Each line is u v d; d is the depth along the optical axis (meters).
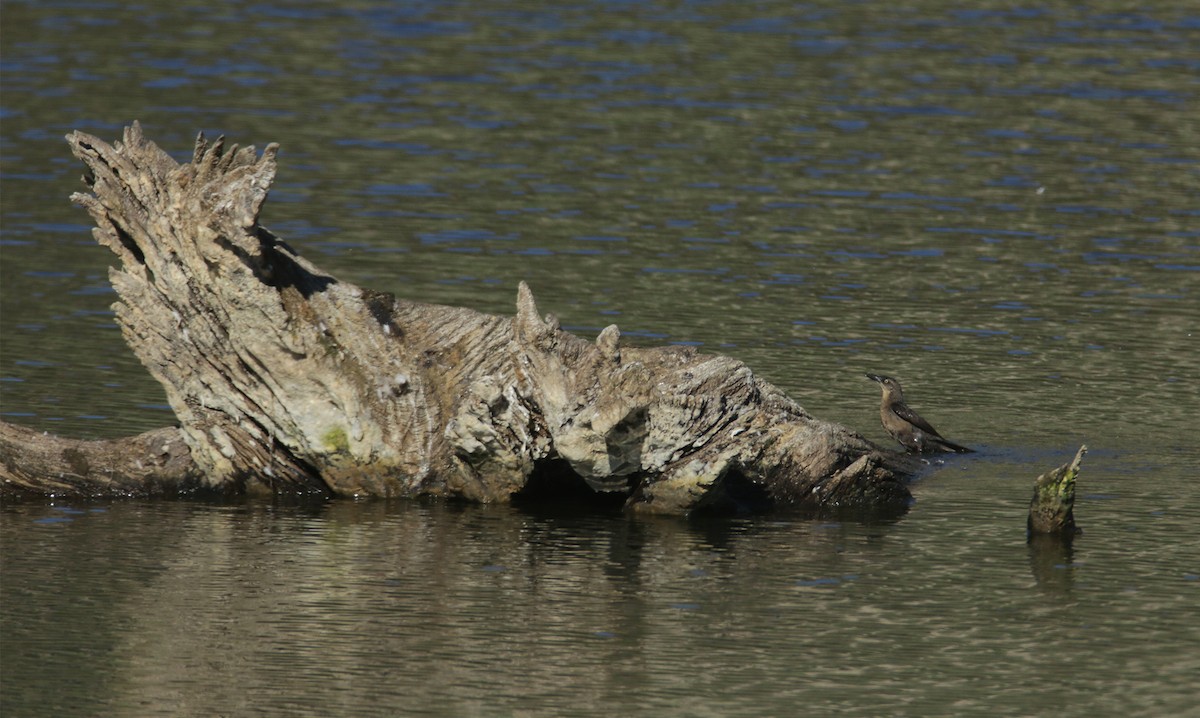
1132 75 52.69
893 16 61.19
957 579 19.42
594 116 47.72
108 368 27.28
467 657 16.97
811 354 28.95
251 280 21.33
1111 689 16.41
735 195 40.25
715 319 30.83
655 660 16.97
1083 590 19.08
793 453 22.19
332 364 21.94
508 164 42.81
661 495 21.83
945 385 27.47
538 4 63.81
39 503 21.97
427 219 37.72
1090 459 24.17
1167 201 40.31
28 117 45.62
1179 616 18.28
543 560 19.98
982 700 16.16
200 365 22.11
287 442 22.22
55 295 31.62
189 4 62.91
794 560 20.11
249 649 17.06
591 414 21.08
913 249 36.22
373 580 19.16
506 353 22.02
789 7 62.94
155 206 21.58
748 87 51.06
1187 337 30.52
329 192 39.69
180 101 48.19
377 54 55.44
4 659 16.67
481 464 22.14
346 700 15.92
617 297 32.09
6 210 37.44
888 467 23.53
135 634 17.41
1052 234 37.50
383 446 22.22
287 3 63.62
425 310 22.23
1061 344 29.92
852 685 16.45
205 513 21.72
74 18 59.41
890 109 48.69
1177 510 21.95
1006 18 61.03
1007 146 44.97
